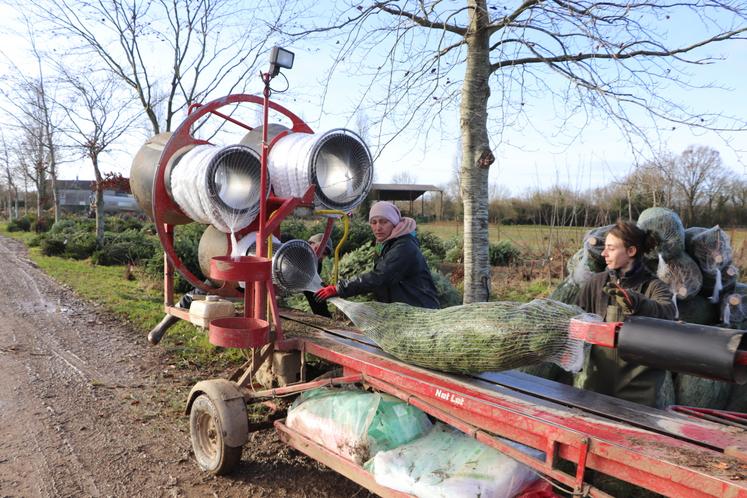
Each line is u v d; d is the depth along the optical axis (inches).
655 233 144.9
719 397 158.4
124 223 1177.4
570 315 106.3
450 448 117.8
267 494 148.6
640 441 89.0
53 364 265.0
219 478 156.5
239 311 201.3
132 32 470.9
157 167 176.4
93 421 197.9
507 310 115.3
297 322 180.4
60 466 164.4
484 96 204.1
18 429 190.5
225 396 150.3
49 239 782.5
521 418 100.7
